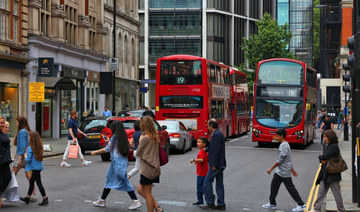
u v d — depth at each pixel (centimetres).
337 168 1421
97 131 3300
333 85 11294
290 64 4056
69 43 5219
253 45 8181
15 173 1633
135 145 1697
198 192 1600
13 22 4153
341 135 6119
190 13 9994
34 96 3422
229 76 5041
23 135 1614
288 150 1538
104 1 6134
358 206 1536
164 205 1605
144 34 10000
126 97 6962
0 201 1530
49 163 2823
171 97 4041
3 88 4050
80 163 2831
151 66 9969
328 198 1720
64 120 5044
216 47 10144
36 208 1530
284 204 1661
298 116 4003
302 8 14662
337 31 11369
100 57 5909
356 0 1545
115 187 1524
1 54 3862
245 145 4434
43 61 4212
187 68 4025
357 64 1551
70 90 5194
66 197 1720
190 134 3778
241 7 10875
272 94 4044
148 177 1347
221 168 1542
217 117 4391
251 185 2073
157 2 10000
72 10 5309
